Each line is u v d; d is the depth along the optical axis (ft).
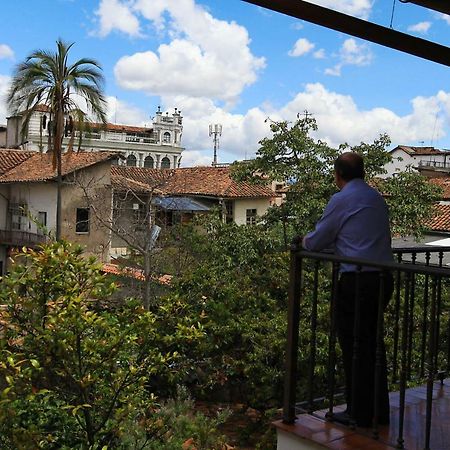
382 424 11.71
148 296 40.22
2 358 15.34
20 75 73.20
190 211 84.28
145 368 17.42
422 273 9.58
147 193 70.44
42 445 16.62
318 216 53.52
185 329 18.21
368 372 11.51
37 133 122.52
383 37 13.43
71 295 15.81
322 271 32.78
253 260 47.32
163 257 48.57
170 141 194.49
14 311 15.92
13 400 15.97
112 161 92.68
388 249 11.60
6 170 102.47
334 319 11.79
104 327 16.43
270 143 55.57
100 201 74.28
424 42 14.05
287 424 11.72
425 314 15.08
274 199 107.04
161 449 18.53
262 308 35.45
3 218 100.63
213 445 20.54
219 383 33.58
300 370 28.71
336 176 12.14
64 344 15.38
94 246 78.43
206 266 38.45
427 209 56.29
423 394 14.01
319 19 12.47
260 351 31.19
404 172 57.72
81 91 74.64
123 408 17.28
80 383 15.81
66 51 73.77
